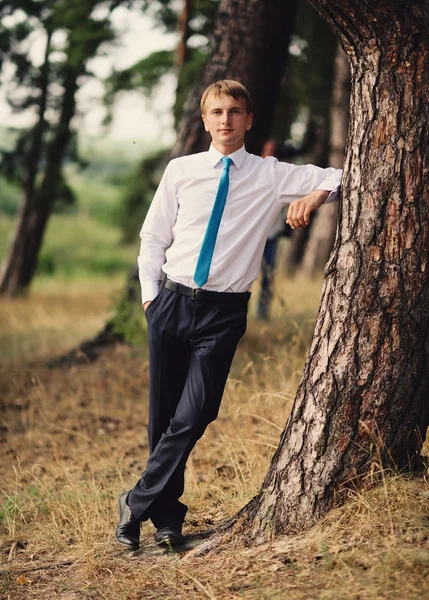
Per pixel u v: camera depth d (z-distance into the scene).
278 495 3.23
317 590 2.72
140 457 5.25
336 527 3.04
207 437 5.22
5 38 13.81
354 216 3.12
